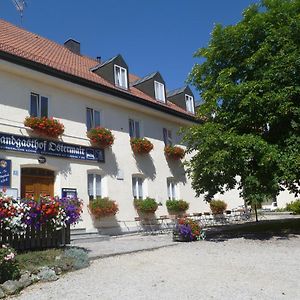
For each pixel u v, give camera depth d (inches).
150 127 772.0
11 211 330.3
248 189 522.6
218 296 238.2
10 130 508.1
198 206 863.7
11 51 528.1
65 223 374.0
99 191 631.2
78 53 853.2
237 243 476.4
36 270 293.7
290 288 253.4
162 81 852.0
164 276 297.1
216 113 544.1
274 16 548.4
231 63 570.9
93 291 257.6
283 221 746.2
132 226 672.4
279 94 490.9
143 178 731.4
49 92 572.7
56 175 558.9
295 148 498.9
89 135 618.8
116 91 662.5
